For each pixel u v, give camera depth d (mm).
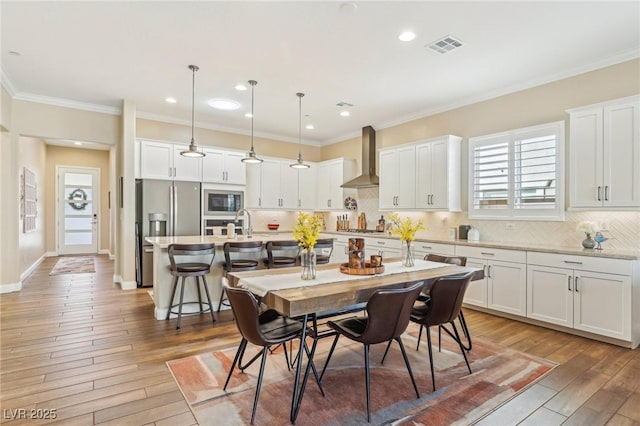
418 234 5527
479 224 4688
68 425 1943
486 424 2002
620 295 3080
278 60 3660
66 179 9203
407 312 2197
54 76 4160
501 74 3992
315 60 3656
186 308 4055
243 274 2670
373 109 5367
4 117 4465
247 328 2096
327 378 2535
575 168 3582
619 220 3506
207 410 2105
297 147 7551
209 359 2818
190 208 5734
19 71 4027
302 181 7258
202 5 2693
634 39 3182
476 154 4672
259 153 7020
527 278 3711
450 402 2221
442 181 4840
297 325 2400
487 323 3803
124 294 4914
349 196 6855
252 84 4344
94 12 2803
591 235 3520
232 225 4605
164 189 5500
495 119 4551
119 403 2168
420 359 2863
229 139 6648
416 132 5637
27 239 6297
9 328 3488
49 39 3248
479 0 2604
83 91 4680
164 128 5949
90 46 3381
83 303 4438
